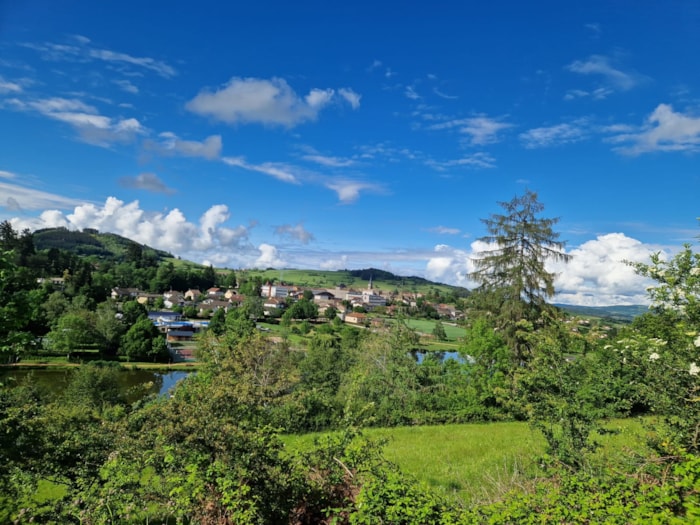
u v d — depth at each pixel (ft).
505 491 22.30
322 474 20.25
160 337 194.39
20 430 22.38
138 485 21.53
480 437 46.78
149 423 25.09
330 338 113.29
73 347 176.55
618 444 27.27
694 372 17.76
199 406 23.73
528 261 74.54
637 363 20.74
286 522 18.40
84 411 30.73
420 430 54.44
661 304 20.08
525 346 70.08
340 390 77.25
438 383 71.10
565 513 14.48
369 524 15.21
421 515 15.12
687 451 17.90
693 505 13.46
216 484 18.38
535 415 24.32
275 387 47.73
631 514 13.80
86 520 20.10
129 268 489.26
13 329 23.59
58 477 23.68
